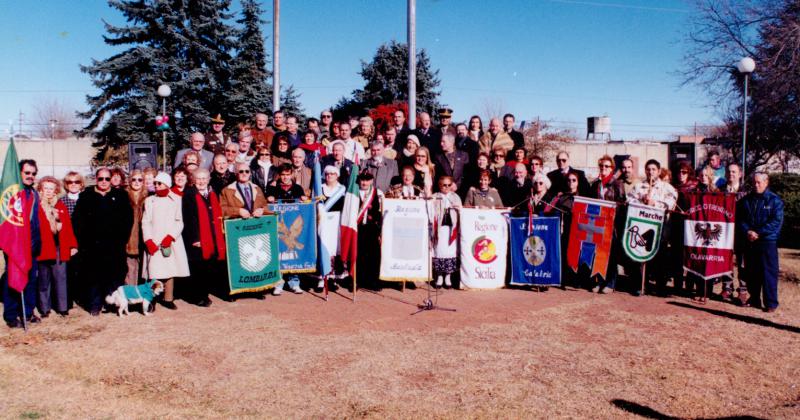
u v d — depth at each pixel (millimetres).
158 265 8055
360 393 5426
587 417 4984
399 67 38656
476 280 9891
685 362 6348
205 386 5586
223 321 7754
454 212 9883
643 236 9508
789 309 8688
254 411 5062
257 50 32344
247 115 30609
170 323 7656
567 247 9938
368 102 38875
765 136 21156
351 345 6762
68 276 8469
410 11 14461
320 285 9422
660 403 5289
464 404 5211
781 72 19156
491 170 10820
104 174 8008
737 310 8648
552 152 36438
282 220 9211
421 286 10188
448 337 7121
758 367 6227
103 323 7648
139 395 5387
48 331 7262
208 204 8523
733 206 8984
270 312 8250
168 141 29828
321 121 12750
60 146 42031
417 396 5371
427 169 10039
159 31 30234
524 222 9961
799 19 19172
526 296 9461
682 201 9641
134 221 8477
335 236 9352
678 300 9258
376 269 10359
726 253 9000
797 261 12680
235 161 10320
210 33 31000
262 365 6117
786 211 16391
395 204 9508
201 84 30500
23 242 7277
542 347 6777
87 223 7918
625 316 8203
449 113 11844
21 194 7301
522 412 5055
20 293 7352
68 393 5426
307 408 5121
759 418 5012
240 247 8742
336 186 9586
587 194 10297
